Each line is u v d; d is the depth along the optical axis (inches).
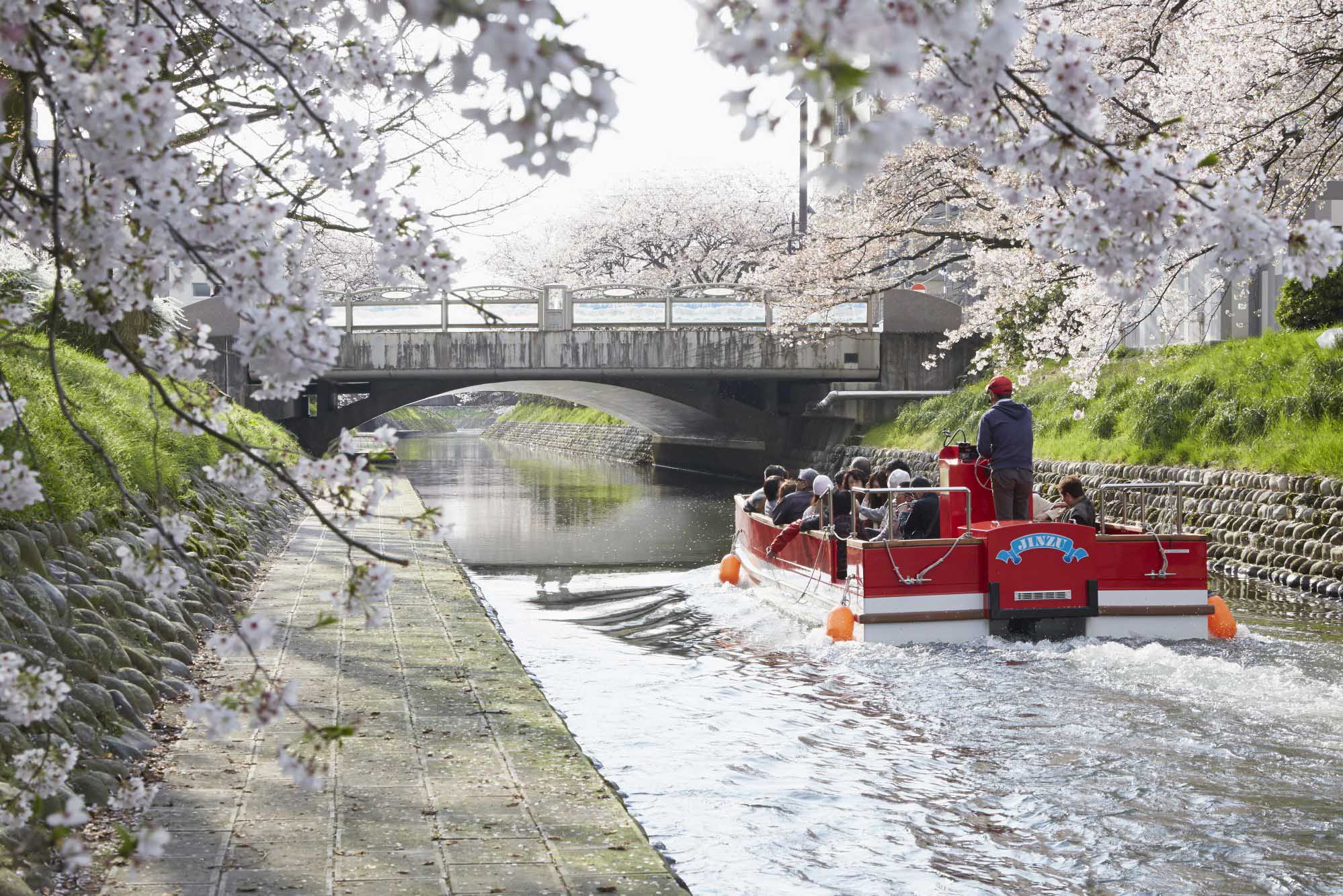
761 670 411.8
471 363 1419.8
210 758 236.7
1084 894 212.2
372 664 336.8
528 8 71.4
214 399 119.9
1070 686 362.6
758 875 221.1
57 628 248.5
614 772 290.2
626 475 1844.2
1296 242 101.9
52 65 95.3
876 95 70.6
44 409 379.2
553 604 592.4
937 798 266.4
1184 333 1083.9
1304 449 652.1
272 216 107.7
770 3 64.7
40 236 113.9
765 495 655.1
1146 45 644.1
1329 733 309.9
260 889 171.8
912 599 423.5
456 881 177.0
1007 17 88.6
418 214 118.6
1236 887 214.5
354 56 126.6
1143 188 102.3
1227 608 442.3
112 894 167.6
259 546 598.9
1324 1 522.9
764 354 1433.3
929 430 1221.7
